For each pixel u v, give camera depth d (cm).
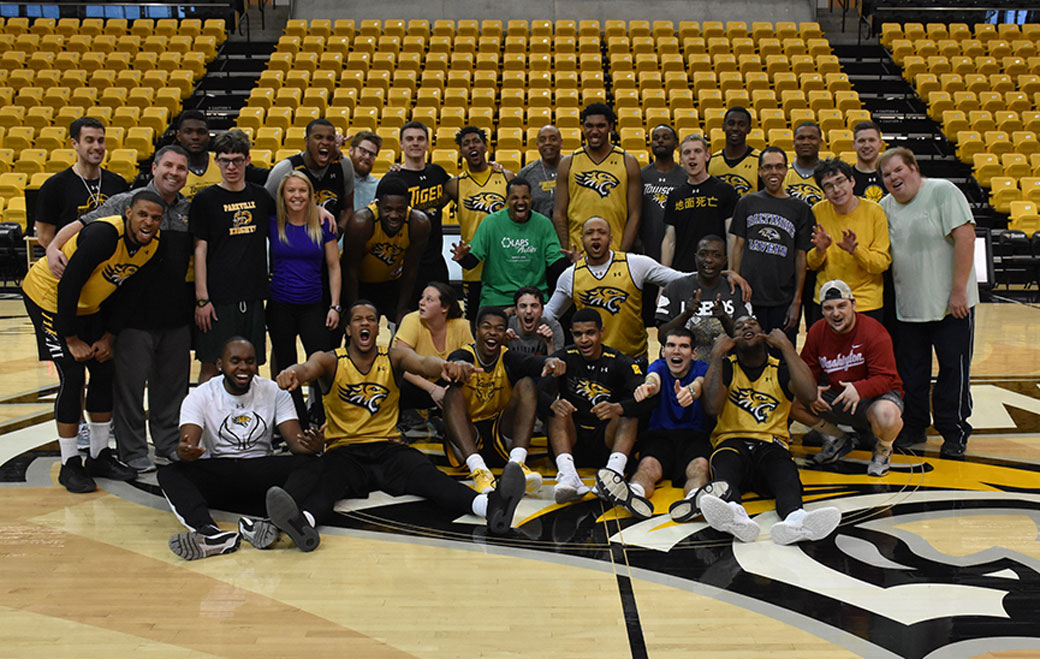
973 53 1436
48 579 276
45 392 546
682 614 252
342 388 357
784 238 429
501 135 1155
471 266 464
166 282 381
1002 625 245
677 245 476
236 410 342
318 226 413
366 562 291
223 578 278
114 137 1128
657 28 1509
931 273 408
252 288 400
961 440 415
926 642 236
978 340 727
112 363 377
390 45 1429
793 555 296
